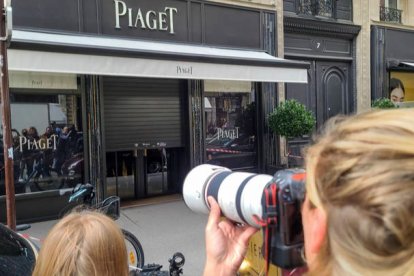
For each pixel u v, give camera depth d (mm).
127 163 8766
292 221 868
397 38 13055
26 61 5723
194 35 9031
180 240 6117
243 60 7844
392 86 13055
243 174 1226
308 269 665
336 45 12133
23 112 7219
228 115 9672
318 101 11820
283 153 10375
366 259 523
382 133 566
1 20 3637
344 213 551
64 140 7629
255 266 1940
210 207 1262
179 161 9297
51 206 7441
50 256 1405
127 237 4543
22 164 7219
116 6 8000
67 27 7500
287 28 11000
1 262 2752
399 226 504
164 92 8812
